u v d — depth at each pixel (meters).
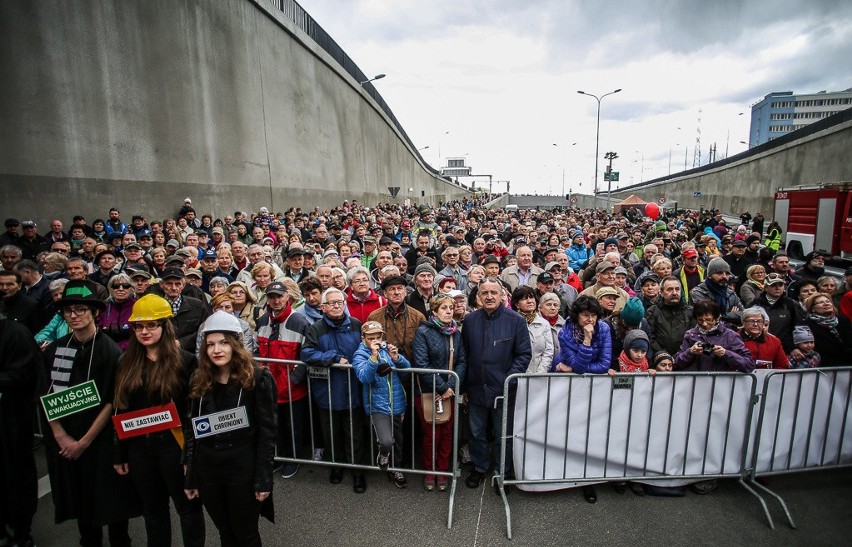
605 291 4.75
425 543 3.36
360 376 3.80
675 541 3.37
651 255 8.34
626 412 3.91
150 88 12.59
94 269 7.33
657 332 4.89
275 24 20.02
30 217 9.53
